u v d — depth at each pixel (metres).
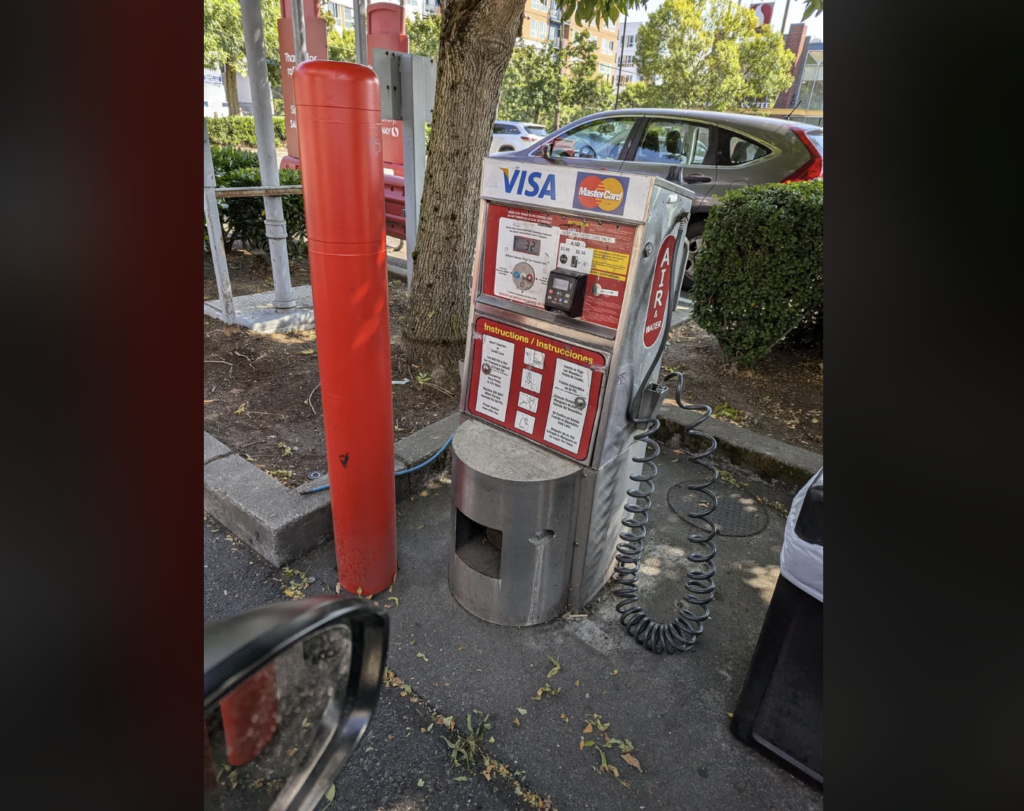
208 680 0.71
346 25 38.31
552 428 2.18
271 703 0.82
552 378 2.14
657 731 1.98
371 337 2.04
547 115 33.09
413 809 1.74
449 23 3.51
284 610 0.86
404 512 3.02
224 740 0.76
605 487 2.23
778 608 1.73
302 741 0.89
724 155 5.77
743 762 1.89
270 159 4.62
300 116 1.79
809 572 1.63
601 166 6.48
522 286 2.13
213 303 5.03
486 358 2.30
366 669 1.01
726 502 3.24
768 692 1.83
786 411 3.99
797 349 5.04
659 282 2.06
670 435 3.76
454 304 4.04
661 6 29.50
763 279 3.98
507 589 2.26
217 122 21.75
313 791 0.90
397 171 7.11
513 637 2.32
